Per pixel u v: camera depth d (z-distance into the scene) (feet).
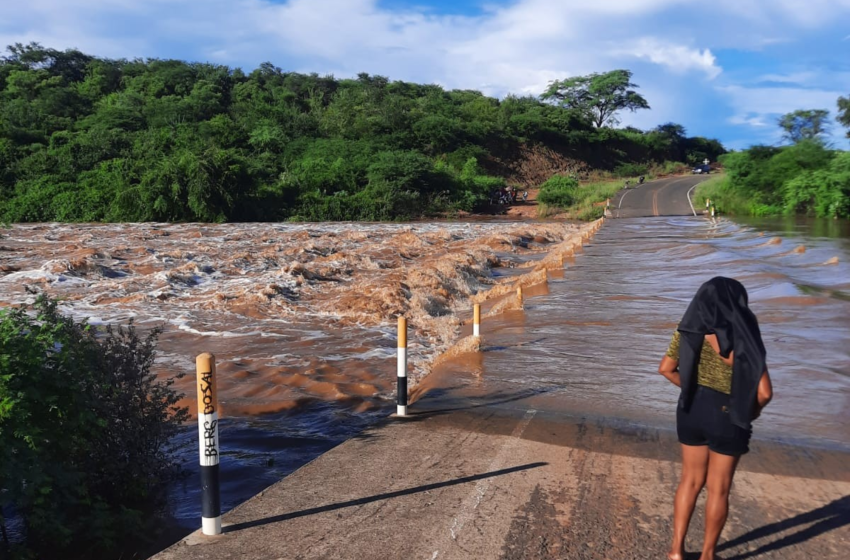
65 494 17.42
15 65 290.15
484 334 40.45
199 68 297.12
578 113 342.44
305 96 307.37
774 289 50.88
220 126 227.61
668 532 15.01
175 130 225.97
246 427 26.71
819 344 34.78
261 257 82.23
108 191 181.47
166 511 19.34
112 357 20.29
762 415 24.26
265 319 49.78
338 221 194.49
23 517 17.70
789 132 169.78
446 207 210.38
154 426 20.58
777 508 16.24
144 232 132.57
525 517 15.75
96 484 19.57
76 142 203.21
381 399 30.19
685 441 12.97
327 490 17.37
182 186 179.01
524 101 344.69
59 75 285.64
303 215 193.67
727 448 12.44
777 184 163.94
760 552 14.19
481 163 276.82
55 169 196.65
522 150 297.74
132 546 17.53
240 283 63.36
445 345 40.52
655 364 32.32
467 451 20.11
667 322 42.55
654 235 113.70
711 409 12.44
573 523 15.46
